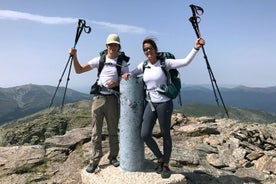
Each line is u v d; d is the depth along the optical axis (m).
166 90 2.81
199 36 2.79
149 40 2.83
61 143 4.36
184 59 2.81
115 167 3.23
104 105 3.10
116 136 3.26
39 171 3.76
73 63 3.05
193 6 2.80
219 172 3.65
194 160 3.85
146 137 2.95
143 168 3.16
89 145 4.29
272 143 4.54
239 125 5.20
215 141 4.50
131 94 3.05
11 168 3.79
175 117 5.44
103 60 3.05
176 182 2.94
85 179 3.22
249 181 3.50
